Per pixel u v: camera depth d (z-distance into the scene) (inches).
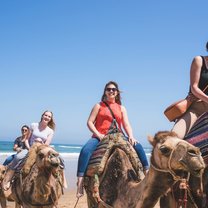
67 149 3230.8
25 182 302.0
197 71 213.6
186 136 210.2
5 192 381.1
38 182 282.0
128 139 254.1
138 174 226.4
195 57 215.3
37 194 285.1
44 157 275.0
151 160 181.0
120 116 268.5
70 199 543.5
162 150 171.5
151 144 182.1
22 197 303.6
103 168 233.8
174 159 167.9
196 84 213.3
